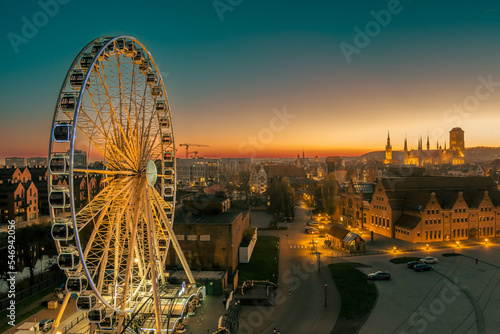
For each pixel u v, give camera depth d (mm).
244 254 79000
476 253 85312
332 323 49812
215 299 58344
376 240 100500
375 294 59469
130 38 42812
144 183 45938
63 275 69688
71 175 34594
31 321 50844
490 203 104188
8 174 131000
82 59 37594
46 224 82750
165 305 50562
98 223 41562
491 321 49156
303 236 107875
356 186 125500
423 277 68062
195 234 72000
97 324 45719
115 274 46281
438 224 99000
